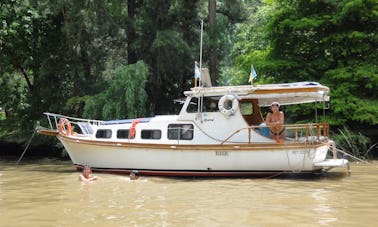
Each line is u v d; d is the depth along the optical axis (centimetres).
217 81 2252
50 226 730
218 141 1309
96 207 866
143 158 1332
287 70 1923
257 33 2477
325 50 1928
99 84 2072
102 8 2031
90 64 2142
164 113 2314
